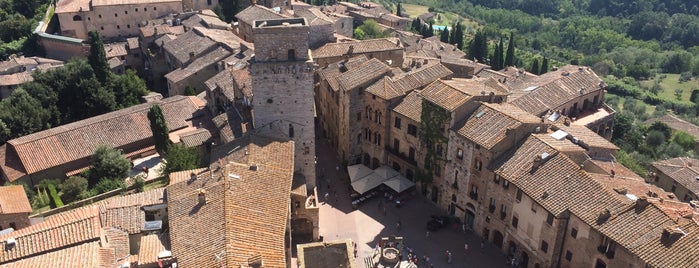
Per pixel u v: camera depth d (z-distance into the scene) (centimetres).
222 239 5572
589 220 6350
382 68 9775
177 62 13012
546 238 6994
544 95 10006
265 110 8194
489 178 7806
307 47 7925
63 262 5291
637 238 5897
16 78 12200
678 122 14350
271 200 6419
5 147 9306
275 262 5494
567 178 6912
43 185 8756
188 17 15538
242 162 7138
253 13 14250
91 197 8219
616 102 16750
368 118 9775
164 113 10419
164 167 8850
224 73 10788
